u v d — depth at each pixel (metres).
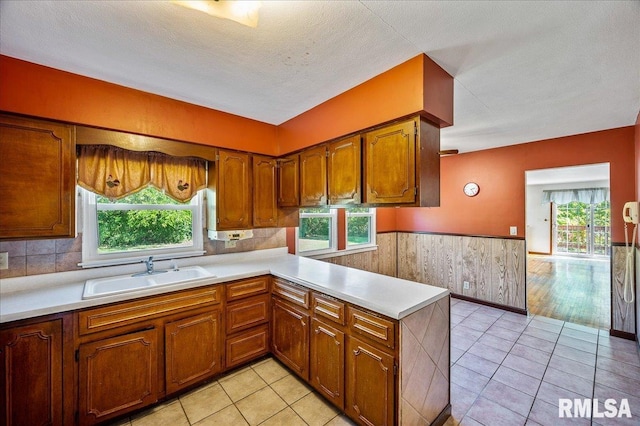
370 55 1.69
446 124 1.90
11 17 1.35
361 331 1.71
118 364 1.83
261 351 2.52
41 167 1.81
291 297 2.29
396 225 5.11
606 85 2.08
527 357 2.66
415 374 1.62
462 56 1.71
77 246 2.17
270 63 1.79
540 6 1.29
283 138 2.92
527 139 3.58
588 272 6.27
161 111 2.27
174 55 1.70
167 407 1.98
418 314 1.64
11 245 1.92
